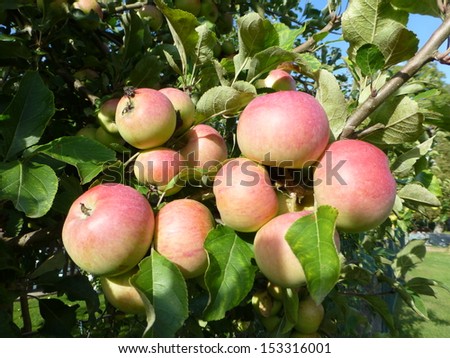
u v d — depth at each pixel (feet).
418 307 2.08
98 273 1.01
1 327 1.36
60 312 1.60
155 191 1.27
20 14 1.75
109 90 1.96
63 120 2.06
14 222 1.58
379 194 0.99
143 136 1.21
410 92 1.44
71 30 1.92
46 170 1.10
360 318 2.34
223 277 0.99
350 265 1.90
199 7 2.50
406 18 1.22
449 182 5.64
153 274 0.98
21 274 1.58
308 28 3.06
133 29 1.87
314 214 0.95
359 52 1.14
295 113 1.01
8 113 1.24
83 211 1.02
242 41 1.48
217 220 1.20
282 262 0.98
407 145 1.84
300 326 1.61
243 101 1.30
